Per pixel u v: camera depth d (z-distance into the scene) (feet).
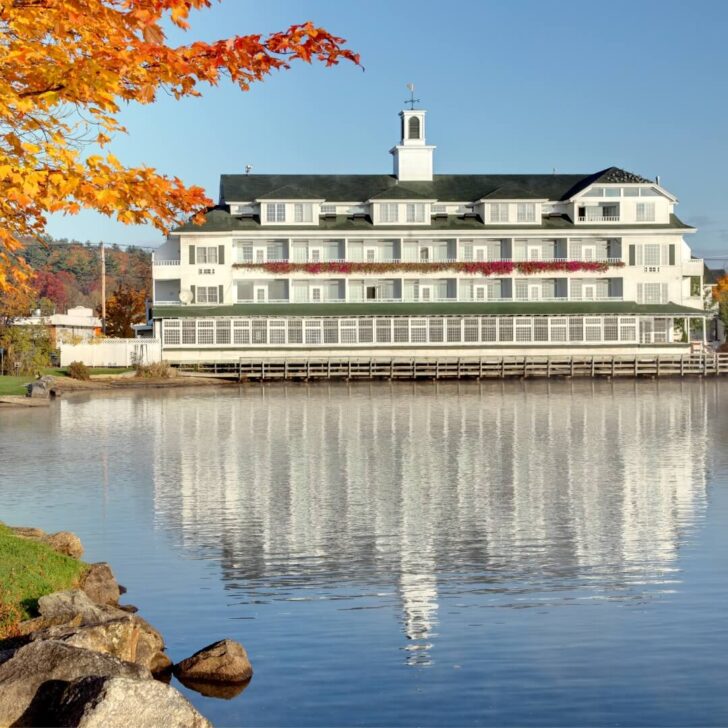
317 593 71.51
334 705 50.85
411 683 53.57
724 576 75.25
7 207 44.42
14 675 42.37
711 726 48.08
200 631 62.69
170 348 328.08
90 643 49.70
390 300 348.59
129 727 38.47
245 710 50.21
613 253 360.28
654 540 88.28
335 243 353.51
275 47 44.80
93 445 159.43
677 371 336.29
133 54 42.70
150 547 86.12
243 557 82.43
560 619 64.75
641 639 60.54
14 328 314.14
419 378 334.24
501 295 357.41
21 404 232.94
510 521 97.09
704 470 131.34
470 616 65.62
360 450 152.66
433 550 84.89
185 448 155.43
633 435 172.65
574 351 341.21
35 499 109.50
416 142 374.02
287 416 207.41
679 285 356.79
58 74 42.01
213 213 353.31
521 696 51.83
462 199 363.97
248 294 348.79
